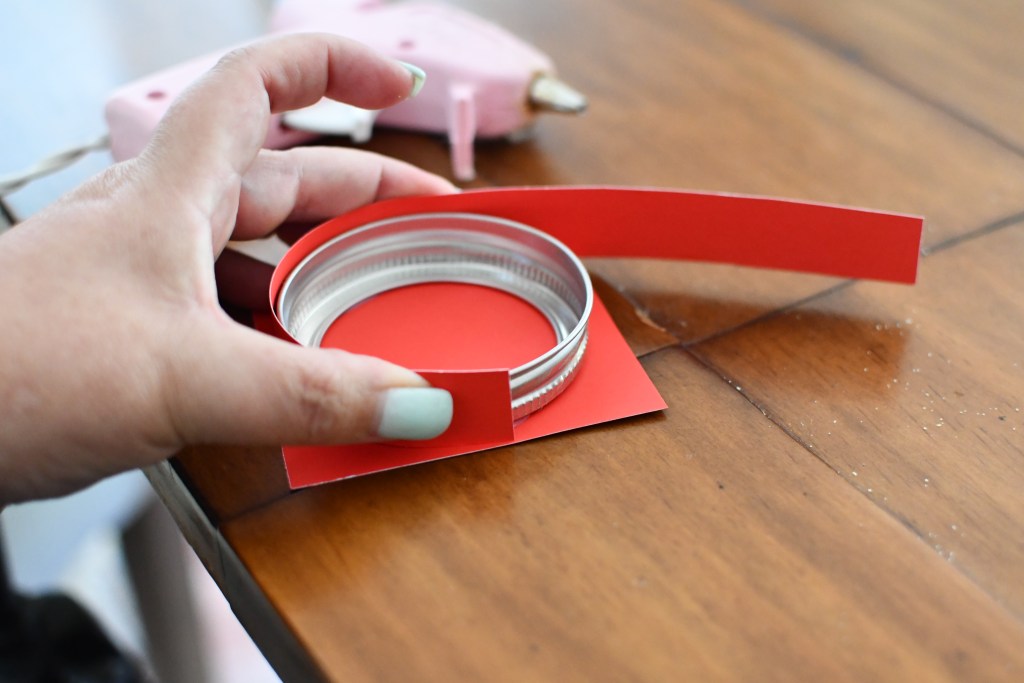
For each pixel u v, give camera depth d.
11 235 0.45
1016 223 0.67
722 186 0.70
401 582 0.43
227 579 0.47
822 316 0.59
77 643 0.98
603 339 0.56
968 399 0.53
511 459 0.49
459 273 0.60
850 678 0.39
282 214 0.56
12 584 0.98
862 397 0.53
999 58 0.85
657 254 0.63
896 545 0.45
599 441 0.50
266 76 0.50
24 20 1.03
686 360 0.55
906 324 0.58
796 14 0.91
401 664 0.40
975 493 0.47
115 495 1.20
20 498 0.46
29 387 0.42
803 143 0.74
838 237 0.59
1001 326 0.58
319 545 0.45
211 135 0.47
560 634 0.41
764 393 0.53
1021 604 0.42
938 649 0.40
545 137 0.75
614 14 0.90
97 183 0.47
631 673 0.39
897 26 0.89
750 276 0.62
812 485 0.47
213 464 0.49
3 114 1.01
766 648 0.40
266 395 0.42
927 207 0.68
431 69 0.72
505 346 0.55
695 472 0.48
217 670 1.37
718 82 0.81
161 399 0.43
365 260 0.58
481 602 0.42
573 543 0.44
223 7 1.26
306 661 0.41
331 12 0.80
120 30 1.14
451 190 0.62
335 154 0.58
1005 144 0.75
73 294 0.43
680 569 0.43
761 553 0.44
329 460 0.48
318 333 0.55
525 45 0.75
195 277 0.45
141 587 1.28
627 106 0.78
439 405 0.45
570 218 0.61
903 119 0.77
